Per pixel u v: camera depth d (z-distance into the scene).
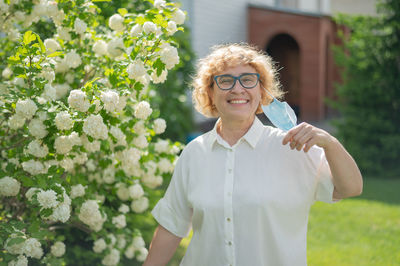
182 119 7.45
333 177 1.77
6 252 2.38
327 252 4.59
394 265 4.26
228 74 1.92
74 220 3.03
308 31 13.16
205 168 1.92
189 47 7.33
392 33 8.84
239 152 1.89
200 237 1.90
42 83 2.40
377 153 8.86
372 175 9.01
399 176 8.88
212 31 12.45
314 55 13.12
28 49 2.40
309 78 13.20
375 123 8.88
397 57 8.99
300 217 1.84
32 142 2.40
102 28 3.38
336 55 9.50
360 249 4.68
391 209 6.25
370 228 5.39
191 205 1.96
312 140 1.68
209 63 1.98
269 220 1.81
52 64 2.53
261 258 1.82
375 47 9.01
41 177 2.33
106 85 2.75
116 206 3.50
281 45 16.31
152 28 2.46
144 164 3.17
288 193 1.82
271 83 2.00
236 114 1.89
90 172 3.22
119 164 3.00
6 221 2.66
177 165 2.04
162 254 2.07
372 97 9.03
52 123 2.32
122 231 3.22
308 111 13.23
